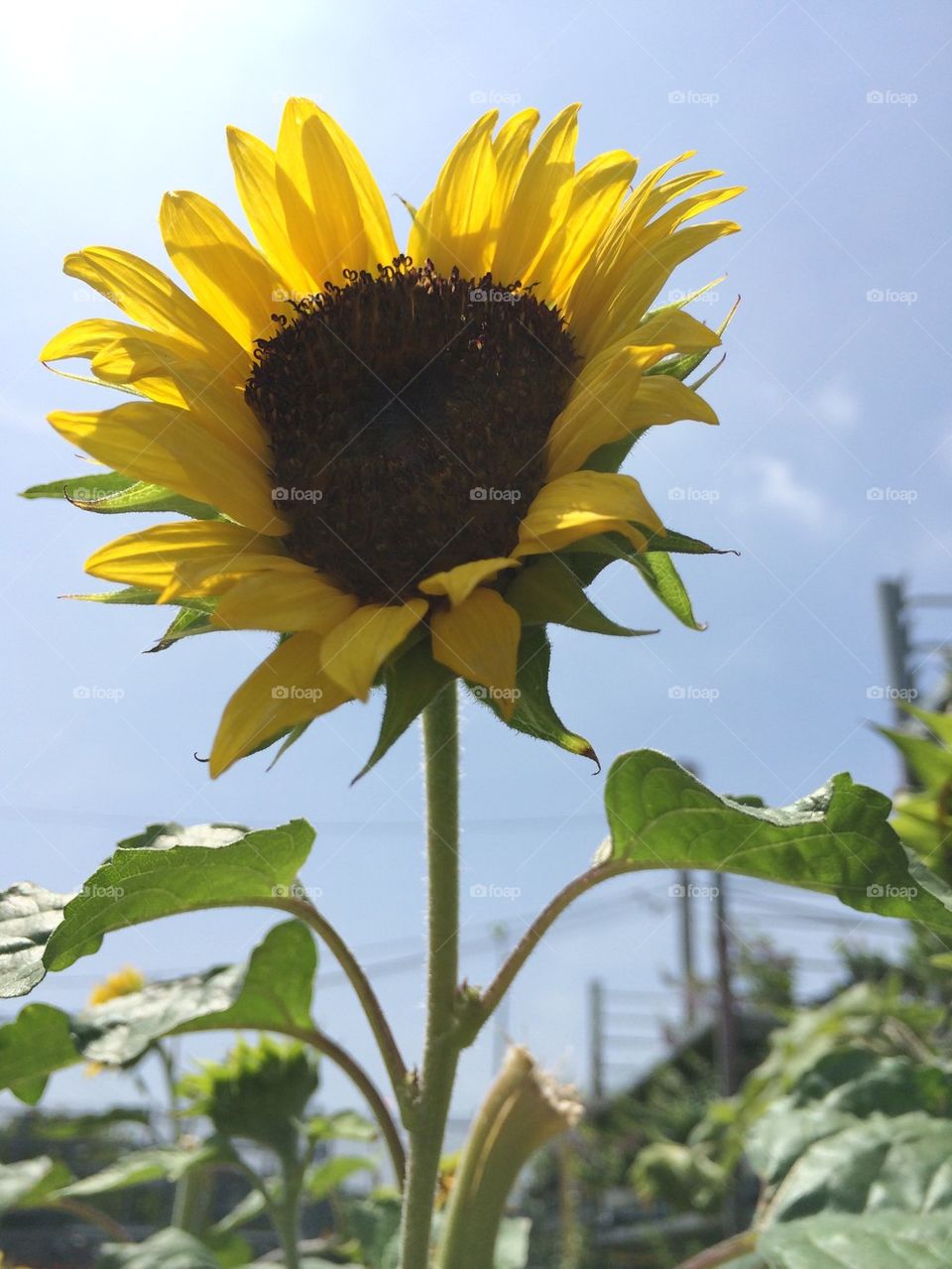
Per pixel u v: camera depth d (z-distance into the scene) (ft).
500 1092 1.08
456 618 0.79
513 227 1.01
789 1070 1.94
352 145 1.05
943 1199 1.08
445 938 0.89
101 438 0.87
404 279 0.94
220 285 1.01
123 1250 1.38
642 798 0.87
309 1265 1.54
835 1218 1.04
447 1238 1.04
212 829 1.00
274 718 0.78
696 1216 4.40
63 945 0.89
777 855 0.87
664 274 0.90
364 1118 1.78
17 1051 1.06
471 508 0.84
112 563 0.85
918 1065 1.34
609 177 1.00
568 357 0.92
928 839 1.30
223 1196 4.70
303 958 1.11
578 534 0.76
